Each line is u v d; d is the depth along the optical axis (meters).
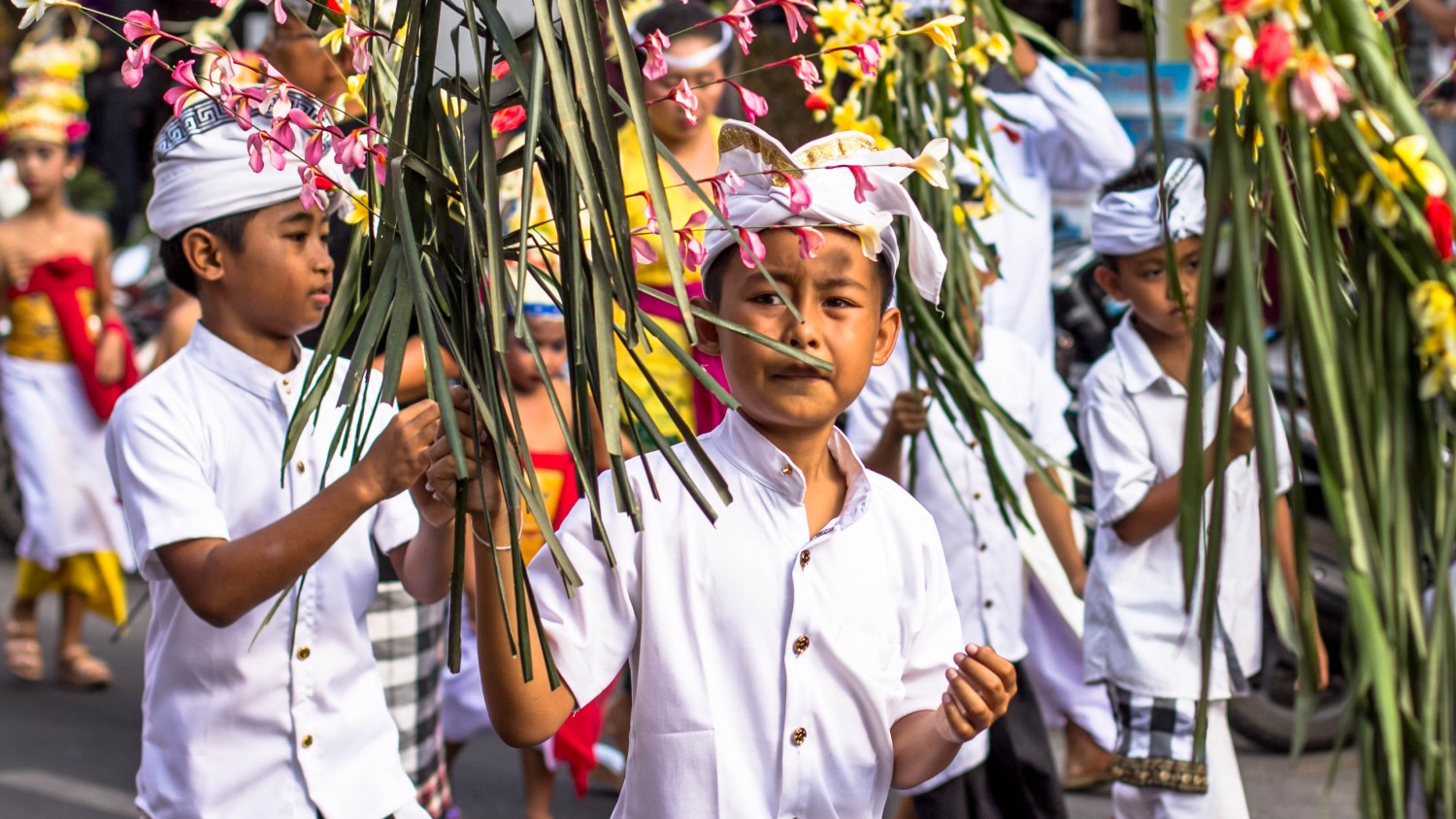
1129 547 3.26
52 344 5.66
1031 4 8.71
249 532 2.27
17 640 5.61
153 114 13.19
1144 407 3.27
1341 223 1.33
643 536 1.83
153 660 2.29
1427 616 1.72
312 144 1.70
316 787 2.23
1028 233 4.55
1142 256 3.22
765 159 1.75
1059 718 4.18
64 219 5.86
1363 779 1.35
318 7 1.76
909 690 1.94
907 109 3.04
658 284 3.76
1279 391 4.71
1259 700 4.67
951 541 3.61
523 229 1.45
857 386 1.80
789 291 1.76
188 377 2.27
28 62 5.90
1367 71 1.28
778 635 1.81
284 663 2.23
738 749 1.80
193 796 2.21
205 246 2.25
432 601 2.27
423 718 3.38
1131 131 5.98
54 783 4.50
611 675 1.81
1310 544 4.59
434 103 1.58
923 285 1.95
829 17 2.90
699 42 3.91
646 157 1.45
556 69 1.44
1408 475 1.36
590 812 4.41
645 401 3.79
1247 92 1.33
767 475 1.85
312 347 3.27
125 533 5.66
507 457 1.53
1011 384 3.72
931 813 3.40
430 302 1.51
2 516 7.42
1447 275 1.30
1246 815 3.19
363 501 1.93
